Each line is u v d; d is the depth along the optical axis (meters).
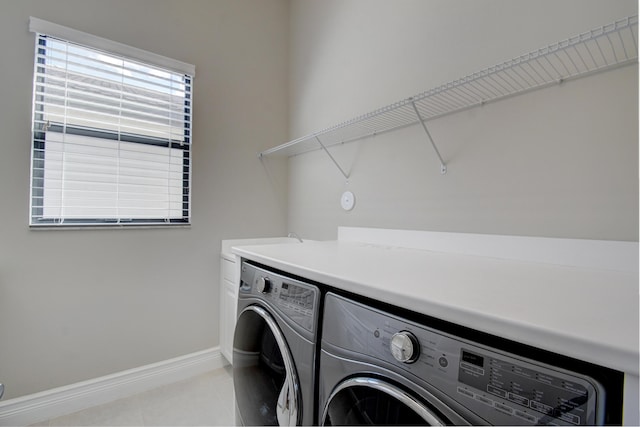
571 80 0.99
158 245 1.87
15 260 1.46
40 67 1.53
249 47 2.27
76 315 1.62
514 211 1.13
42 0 1.52
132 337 1.78
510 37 1.15
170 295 1.91
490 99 1.20
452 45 1.34
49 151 1.57
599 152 0.94
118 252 1.74
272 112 2.39
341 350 0.73
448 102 1.29
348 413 0.70
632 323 0.44
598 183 0.94
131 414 1.57
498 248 1.15
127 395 1.74
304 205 2.28
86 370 1.64
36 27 1.49
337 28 2.00
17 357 1.47
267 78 2.37
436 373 0.53
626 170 0.89
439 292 0.61
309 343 0.85
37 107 1.54
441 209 1.37
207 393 1.77
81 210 1.66
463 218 1.29
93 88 1.68
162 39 1.88
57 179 1.59
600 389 0.38
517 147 1.12
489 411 0.47
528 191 1.09
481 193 1.23
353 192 1.85
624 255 0.87
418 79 1.49
